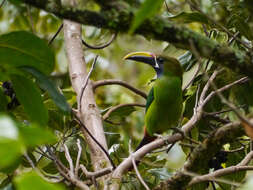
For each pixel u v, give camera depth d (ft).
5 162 8.56
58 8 15.49
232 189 25.70
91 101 29.22
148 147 24.03
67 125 27.58
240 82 24.79
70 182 22.95
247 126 16.43
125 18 15.38
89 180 25.63
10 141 8.58
